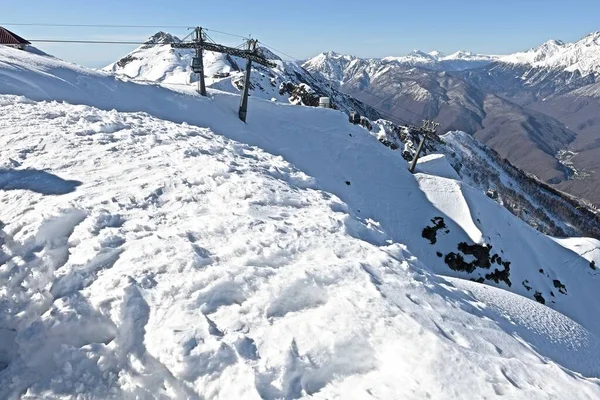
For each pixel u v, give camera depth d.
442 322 6.80
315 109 45.88
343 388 5.32
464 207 36.84
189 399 5.20
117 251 7.63
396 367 5.58
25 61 29.02
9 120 15.72
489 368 5.73
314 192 13.41
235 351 5.50
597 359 10.50
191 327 5.85
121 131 16.25
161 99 33.94
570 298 35.09
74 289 6.73
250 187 11.53
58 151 13.16
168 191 10.77
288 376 5.30
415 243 33.69
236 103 40.19
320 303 6.93
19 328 6.30
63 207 8.73
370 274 7.85
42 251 7.58
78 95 27.91
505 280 33.16
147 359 5.68
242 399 4.96
